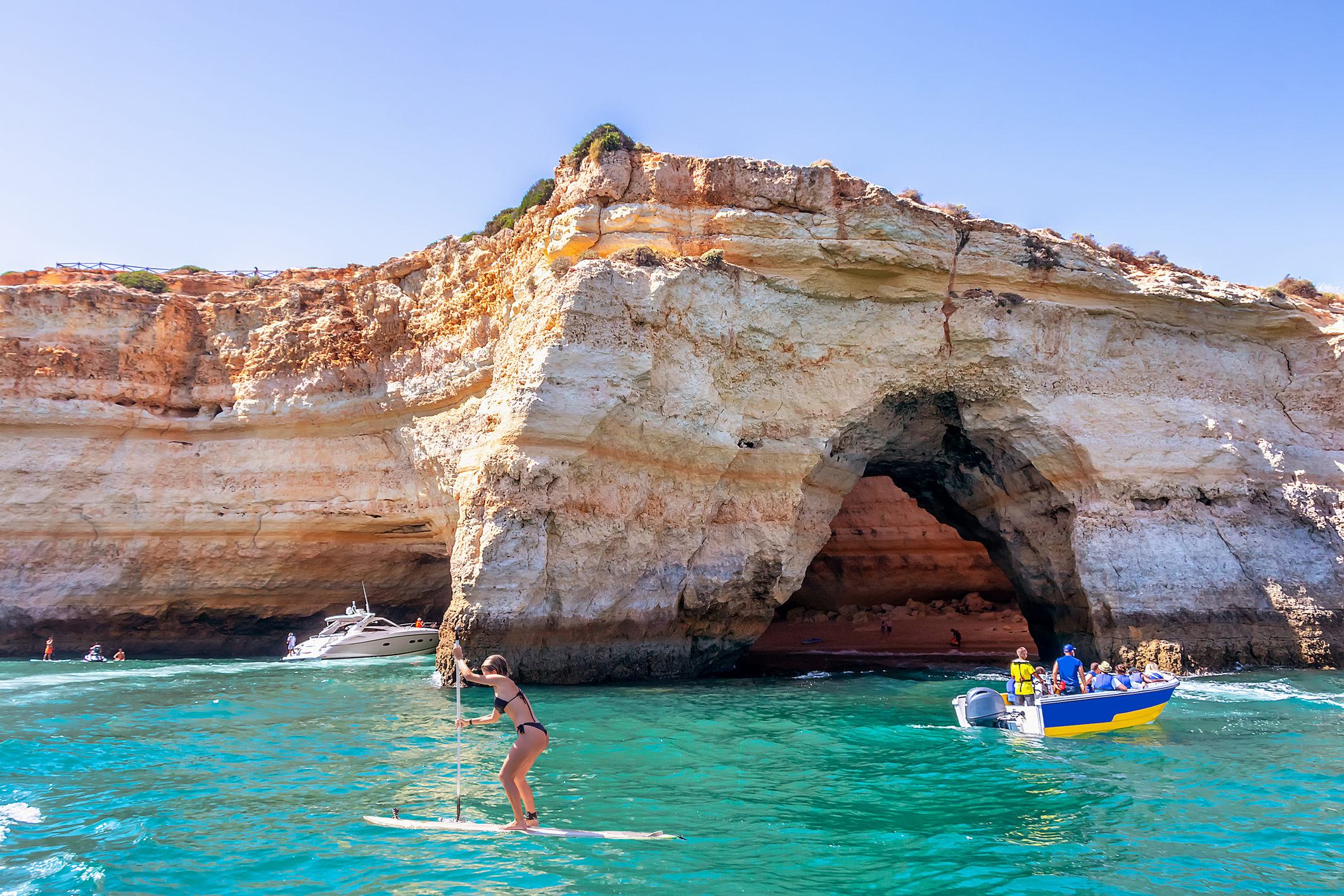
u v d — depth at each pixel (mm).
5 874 7598
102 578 28062
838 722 15203
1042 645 26109
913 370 22984
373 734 14164
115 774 11344
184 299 30578
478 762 11875
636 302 20422
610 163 22297
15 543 27672
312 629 30562
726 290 21578
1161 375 23844
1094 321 23562
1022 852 8211
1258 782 10859
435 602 32250
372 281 28531
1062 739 13547
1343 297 27672
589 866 7742
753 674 23641
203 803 9852
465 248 26344
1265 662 21484
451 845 8273
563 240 22062
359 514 27766
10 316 28359
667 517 21719
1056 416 22797
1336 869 7770
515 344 22062
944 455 26469
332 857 7961
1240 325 24375
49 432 27984
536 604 19641
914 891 7242
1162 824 9102
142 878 7488
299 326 29000
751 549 22422
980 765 11781
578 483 20203
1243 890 7293
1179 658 20953
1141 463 22750
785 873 7605
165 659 28219
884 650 32062
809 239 21891
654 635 21641
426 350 26766
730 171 22281
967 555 39062
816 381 22688
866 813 9453
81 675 23188
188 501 28281
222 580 28891
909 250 22094
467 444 24391
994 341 22703
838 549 39875
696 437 21422
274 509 28141
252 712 16641
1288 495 22875
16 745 13297
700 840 8484
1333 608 21719
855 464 24703
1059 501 23641
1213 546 22359
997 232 23000
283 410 28266
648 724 14820
